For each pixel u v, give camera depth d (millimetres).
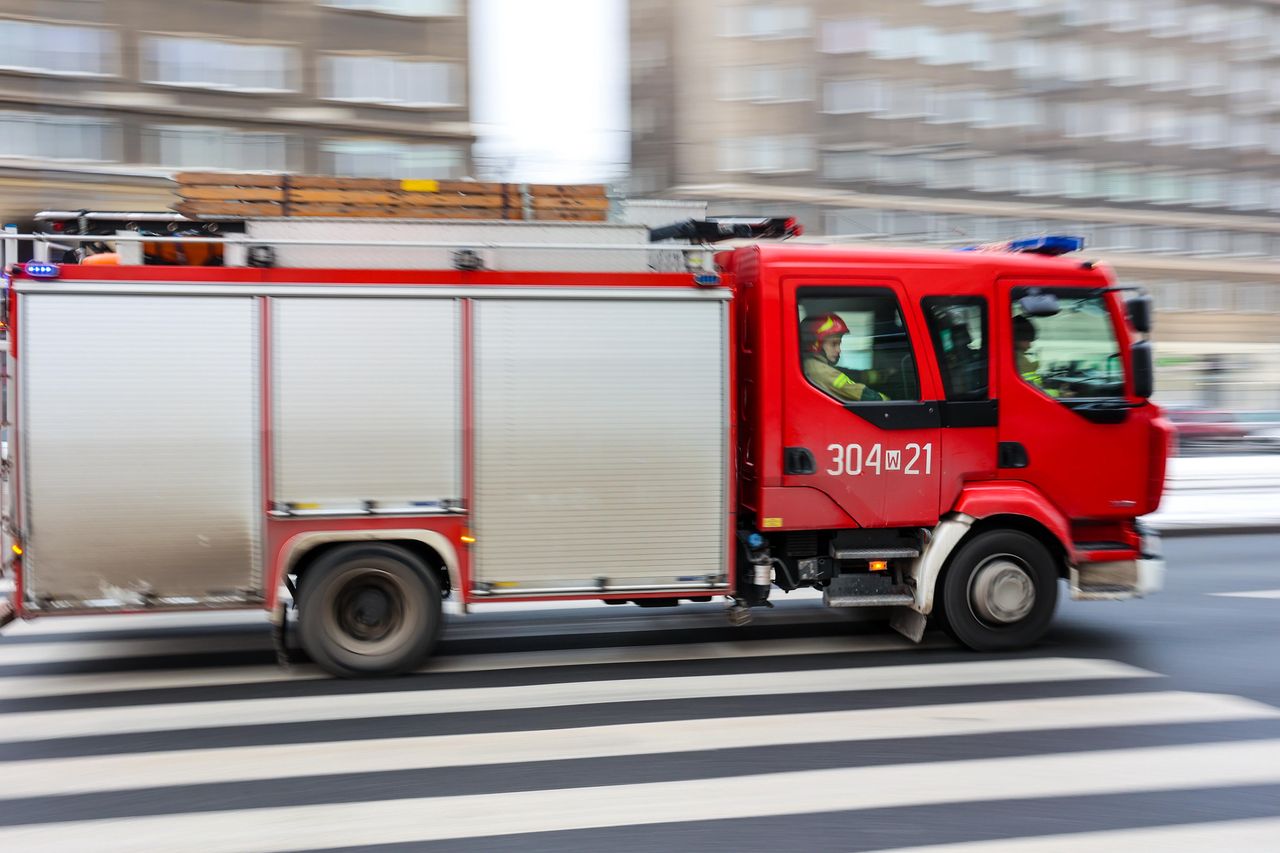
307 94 25969
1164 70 44906
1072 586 6438
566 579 5848
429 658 6371
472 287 5699
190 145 24953
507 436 5750
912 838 3801
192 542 5508
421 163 27234
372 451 5629
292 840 3783
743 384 6258
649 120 38750
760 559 6121
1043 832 3855
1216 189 46438
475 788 4262
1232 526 12211
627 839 3791
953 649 6566
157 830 3861
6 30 22906
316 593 5695
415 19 26828
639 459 5891
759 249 6082
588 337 5824
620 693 5617
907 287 6172
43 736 4898
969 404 6242
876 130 38938
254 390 5512
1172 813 4027
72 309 5359
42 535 5375
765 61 37750
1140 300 6227
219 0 24891
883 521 6184
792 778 4371
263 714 5234
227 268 5484
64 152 23672
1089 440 6383
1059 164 42625
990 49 40875
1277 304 47875
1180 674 5996
